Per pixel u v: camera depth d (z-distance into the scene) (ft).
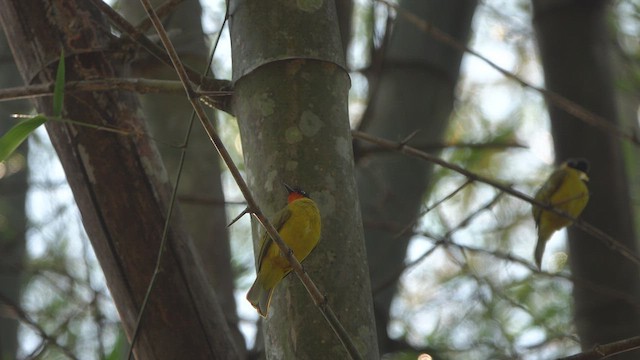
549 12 29.17
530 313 29.63
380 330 24.27
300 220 15.07
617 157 27.86
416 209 25.49
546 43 29.09
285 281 14.99
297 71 15.80
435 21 27.25
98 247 18.97
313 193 15.26
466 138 39.83
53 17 19.40
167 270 18.62
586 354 14.39
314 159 15.39
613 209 26.81
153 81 18.03
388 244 24.77
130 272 18.69
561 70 28.63
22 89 18.10
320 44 16.03
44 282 33.94
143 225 18.76
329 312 13.04
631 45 40.63
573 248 26.71
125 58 19.53
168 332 18.47
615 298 25.09
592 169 27.55
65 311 33.55
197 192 26.55
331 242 15.06
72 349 32.12
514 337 33.42
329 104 15.78
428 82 26.43
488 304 33.53
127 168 18.86
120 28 18.01
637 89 39.24
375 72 24.57
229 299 25.02
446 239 24.44
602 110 28.25
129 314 18.72
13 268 30.45
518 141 37.96
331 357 14.29
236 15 16.62
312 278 14.83
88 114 18.89
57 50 19.27
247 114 15.88
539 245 31.91
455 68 27.22
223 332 18.88
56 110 16.43
